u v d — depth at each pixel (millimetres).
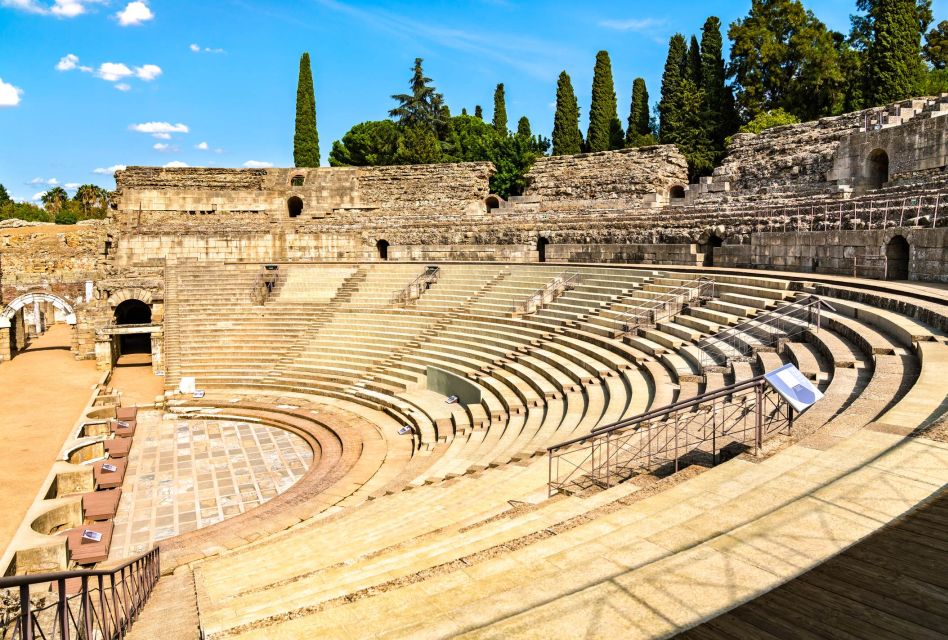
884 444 8531
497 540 9406
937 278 21312
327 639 5832
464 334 33250
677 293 26750
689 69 60031
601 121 64875
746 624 4949
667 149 50000
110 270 48781
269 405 32031
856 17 57062
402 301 40344
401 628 5559
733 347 20094
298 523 18750
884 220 24047
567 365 24609
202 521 20469
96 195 120938
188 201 56531
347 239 52719
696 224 34125
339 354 36438
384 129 76562
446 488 16391
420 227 49812
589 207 51406
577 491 12422
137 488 23188
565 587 6023
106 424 28422
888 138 33500
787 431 10508
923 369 11789
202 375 36188
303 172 58500
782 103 52656
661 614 5199
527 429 20375
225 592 10953
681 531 6996
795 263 27453
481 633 5137
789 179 40969
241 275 45594
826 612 5020
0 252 62625
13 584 4852
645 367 21250
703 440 12109
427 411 27547
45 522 18750
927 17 54688
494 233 46156
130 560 11172
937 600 5066
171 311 41406
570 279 34844
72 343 44938
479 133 81438
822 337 17266
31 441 26078
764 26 52219
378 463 23766
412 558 9422
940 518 6398
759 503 7434
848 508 6789
